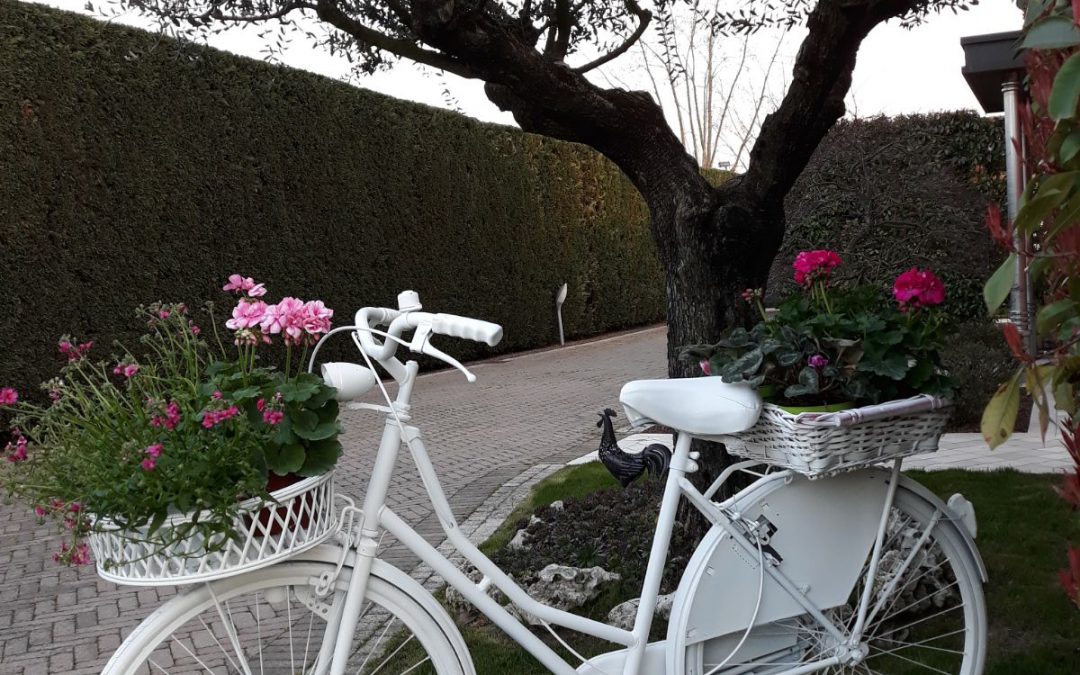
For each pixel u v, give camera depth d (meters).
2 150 7.38
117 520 1.72
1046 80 1.51
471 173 14.27
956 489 5.07
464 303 14.18
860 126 9.63
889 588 2.52
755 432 2.35
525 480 6.24
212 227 9.55
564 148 17.19
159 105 8.81
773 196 3.65
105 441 1.80
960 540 2.56
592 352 16.08
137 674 3.15
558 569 3.45
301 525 1.90
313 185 11.02
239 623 3.53
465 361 14.66
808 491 2.43
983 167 11.12
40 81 7.66
